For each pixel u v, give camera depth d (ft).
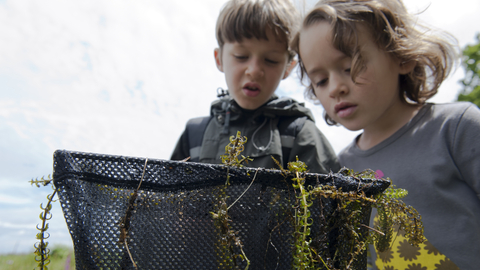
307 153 1.62
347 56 1.42
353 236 0.75
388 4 1.51
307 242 0.67
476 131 1.39
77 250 0.67
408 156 1.54
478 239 1.32
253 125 1.73
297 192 0.76
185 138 1.93
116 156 0.68
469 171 1.39
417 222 0.88
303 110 1.76
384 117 1.64
